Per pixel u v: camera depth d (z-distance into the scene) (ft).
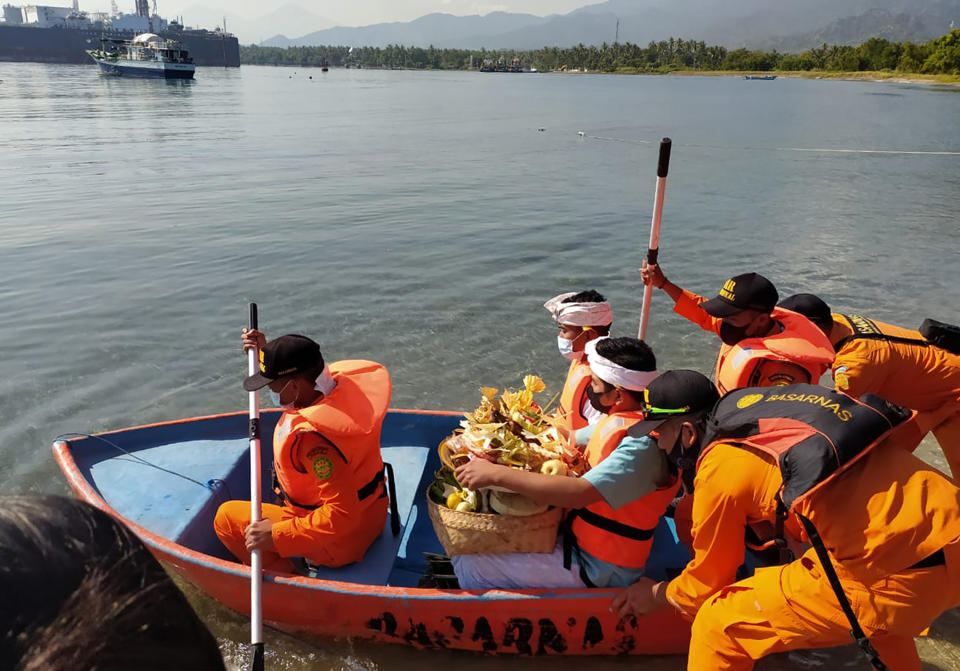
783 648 8.95
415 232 38.96
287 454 11.09
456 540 10.73
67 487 16.16
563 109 146.61
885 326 12.86
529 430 11.10
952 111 140.05
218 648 2.26
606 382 10.42
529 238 37.93
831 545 8.23
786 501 8.09
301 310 26.86
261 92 213.46
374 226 40.29
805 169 64.95
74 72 340.18
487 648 11.19
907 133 98.53
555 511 10.59
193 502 13.14
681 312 15.81
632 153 75.31
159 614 2.02
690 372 9.59
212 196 48.57
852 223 42.63
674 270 32.55
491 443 10.61
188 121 108.17
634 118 123.44
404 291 29.07
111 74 305.12
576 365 13.43
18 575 1.83
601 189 53.47
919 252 35.99
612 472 9.73
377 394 11.57
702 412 9.39
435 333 24.90
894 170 64.90
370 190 51.96
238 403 20.17
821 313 13.16
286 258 33.42
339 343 24.00
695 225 41.65
